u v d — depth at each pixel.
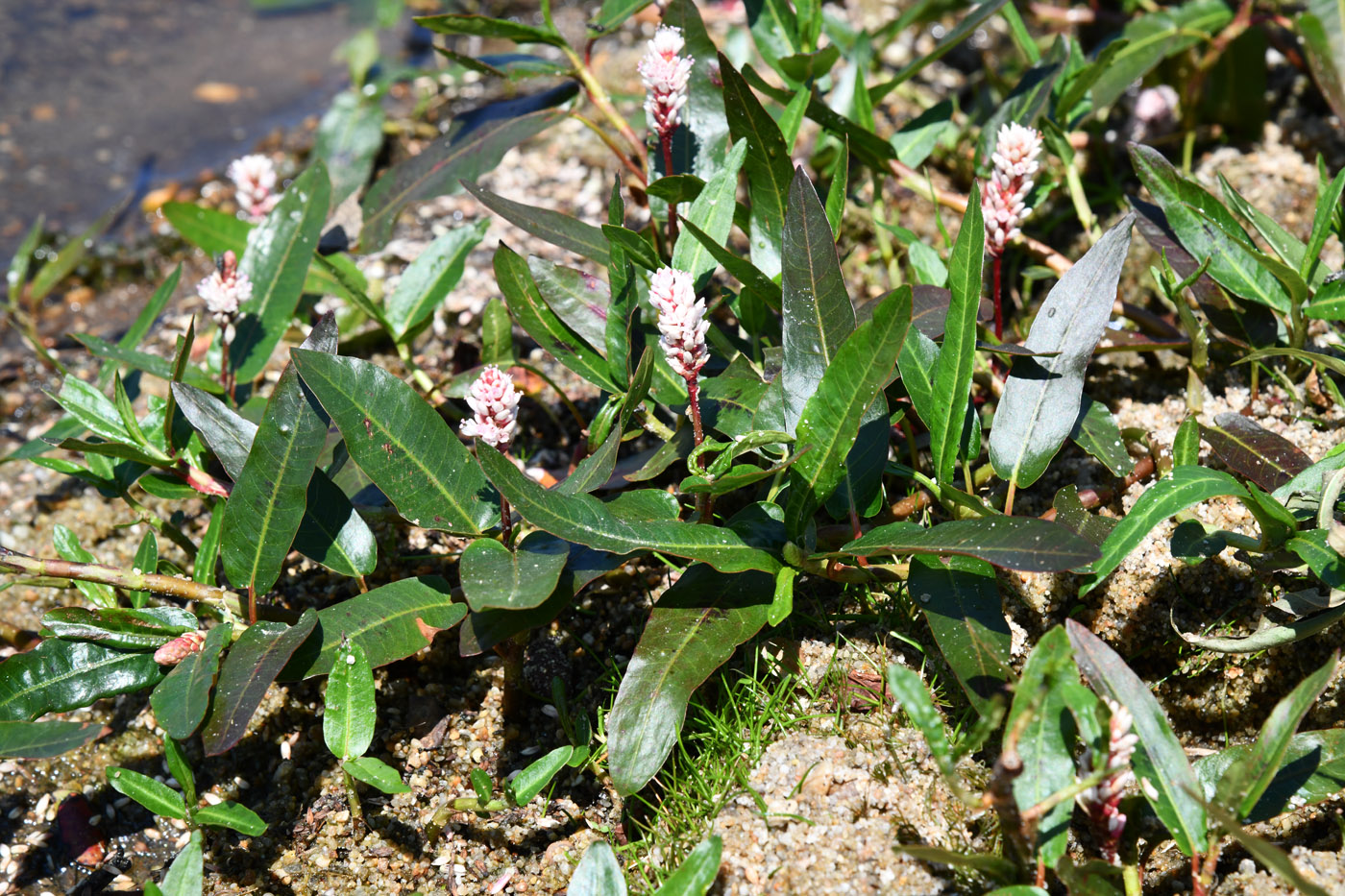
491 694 0.89
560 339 0.89
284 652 0.83
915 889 0.81
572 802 0.86
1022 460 0.86
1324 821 0.83
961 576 0.84
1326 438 0.89
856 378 0.82
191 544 0.92
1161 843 0.83
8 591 0.95
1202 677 0.86
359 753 0.84
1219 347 0.93
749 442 0.83
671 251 0.94
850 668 0.86
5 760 0.90
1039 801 0.80
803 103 0.92
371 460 0.84
